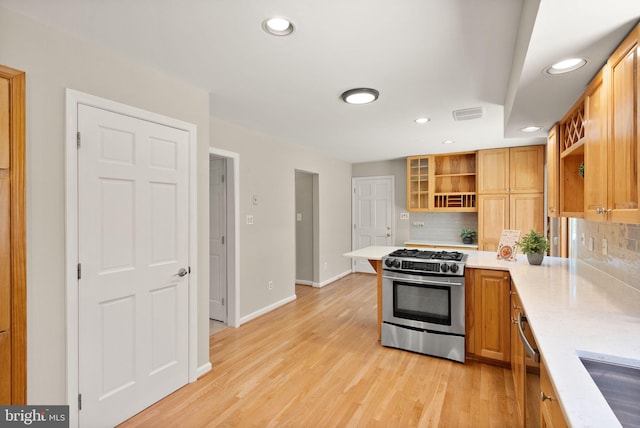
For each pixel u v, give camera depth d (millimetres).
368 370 2695
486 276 2785
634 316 1475
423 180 5594
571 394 860
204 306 2613
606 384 1069
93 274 1861
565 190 2496
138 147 2100
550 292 1898
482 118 3311
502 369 2717
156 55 2016
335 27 1703
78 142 1794
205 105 2594
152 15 1602
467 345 2869
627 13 1125
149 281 2166
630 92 1229
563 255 3617
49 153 1682
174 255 2334
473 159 5312
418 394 2338
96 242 1875
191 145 2463
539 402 1289
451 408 2170
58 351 1716
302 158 4953
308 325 3752
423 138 4258
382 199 6238
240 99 2791
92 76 1865
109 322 1947
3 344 1520
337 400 2264
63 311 1736
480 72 2236
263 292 4168
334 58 2049
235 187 3693
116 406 1979
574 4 1082
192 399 2266
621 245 1952
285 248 4586
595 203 1633
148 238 2158
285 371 2674
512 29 1700
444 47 1902
